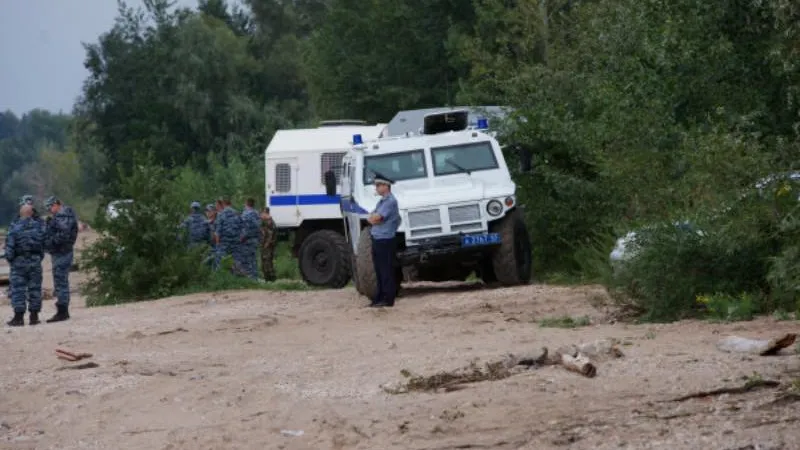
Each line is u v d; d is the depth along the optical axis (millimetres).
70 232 43906
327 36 123125
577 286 41969
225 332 34719
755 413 17797
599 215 48375
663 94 37938
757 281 30203
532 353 23359
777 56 32438
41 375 27906
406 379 22922
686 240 30266
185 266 55781
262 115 174000
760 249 30016
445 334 30297
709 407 18453
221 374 26094
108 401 23938
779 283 28281
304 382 24219
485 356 24969
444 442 17844
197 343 32562
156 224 56000
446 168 46062
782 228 27438
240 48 183000
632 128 38750
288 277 67625
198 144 173000
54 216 43812
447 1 116750
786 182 28469
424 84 119875
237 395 23297
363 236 42312
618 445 16641
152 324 38906
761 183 29078
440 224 43844
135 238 55812
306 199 60188
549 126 49375
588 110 49375
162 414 22250
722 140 29844
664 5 37562
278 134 61250
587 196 48594
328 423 19703
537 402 19766
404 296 44750
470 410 19656
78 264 56375
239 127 172750
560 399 19859
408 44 119125
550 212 48969
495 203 44156
